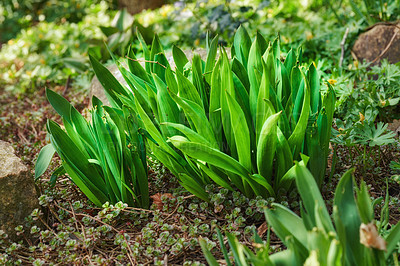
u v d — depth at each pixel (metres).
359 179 0.96
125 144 0.91
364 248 0.72
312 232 0.68
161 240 0.86
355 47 1.38
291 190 0.91
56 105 0.94
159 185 0.98
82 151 0.92
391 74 1.13
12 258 0.87
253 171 0.89
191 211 0.90
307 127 0.87
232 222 0.89
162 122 0.87
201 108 0.86
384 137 0.92
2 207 0.89
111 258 0.87
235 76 0.88
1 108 1.51
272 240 0.87
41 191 0.97
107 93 0.95
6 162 0.92
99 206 0.94
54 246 0.86
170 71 0.89
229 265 0.75
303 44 1.45
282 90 0.89
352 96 1.11
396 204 0.89
